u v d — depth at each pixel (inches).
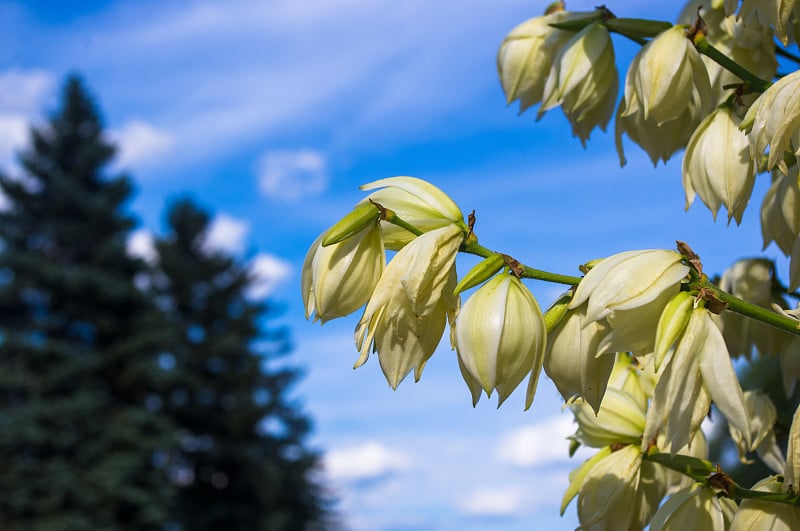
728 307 25.4
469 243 26.5
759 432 32.3
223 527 431.8
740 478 67.5
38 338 382.9
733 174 29.3
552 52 35.4
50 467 343.6
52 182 418.9
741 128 27.5
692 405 25.1
